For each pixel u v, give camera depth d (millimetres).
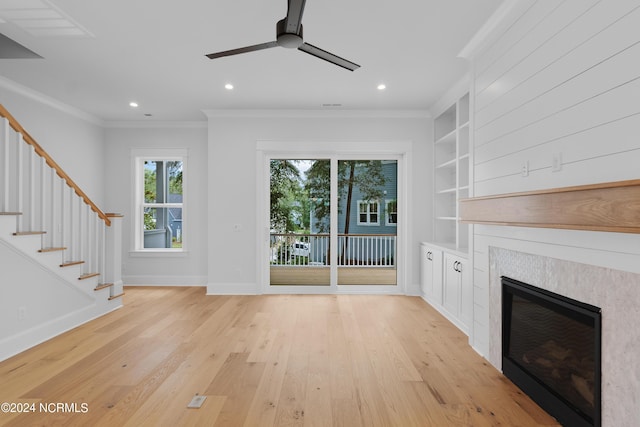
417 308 4270
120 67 3486
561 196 1709
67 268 3391
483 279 2842
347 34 2824
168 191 5727
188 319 3787
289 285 5051
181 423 1899
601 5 1622
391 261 5102
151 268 5547
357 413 2016
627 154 1485
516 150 2338
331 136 4980
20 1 2379
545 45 2035
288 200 5090
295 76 3701
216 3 2400
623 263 1518
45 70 3564
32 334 3021
